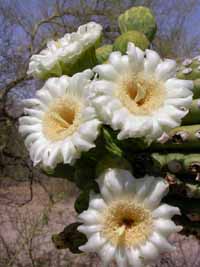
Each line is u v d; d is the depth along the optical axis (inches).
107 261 8.7
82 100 9.1
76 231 10.8
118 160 9.2
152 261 8.6
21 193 74.0
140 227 8.7
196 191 9.7
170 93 9.0
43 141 9.2
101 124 8.9
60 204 71.1
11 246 64.2
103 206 8.8
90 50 10.5
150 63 9.1
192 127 10.1
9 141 69.0
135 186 8.8
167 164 10.0
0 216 69.7
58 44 10.8
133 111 8.7
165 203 9.7
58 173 10.5
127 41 10.8
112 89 8.8
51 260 64.4
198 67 10.8
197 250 58.0
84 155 9.4
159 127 8.6
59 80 9.6
